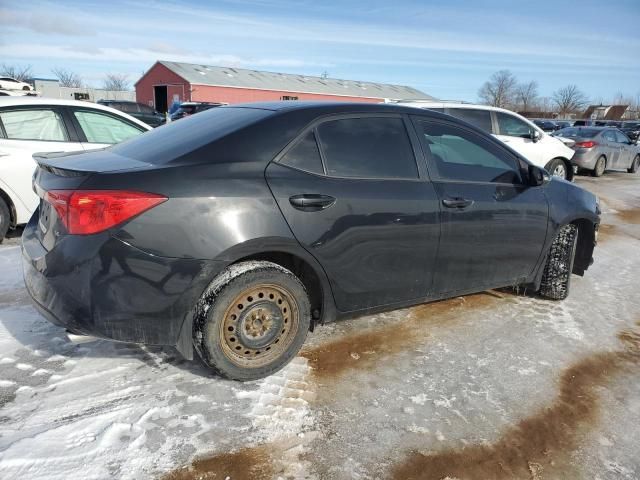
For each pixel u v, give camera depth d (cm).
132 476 209
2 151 501
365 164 304
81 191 234
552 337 368
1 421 236
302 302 285
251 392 272
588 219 432
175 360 298
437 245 328
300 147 283
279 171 271
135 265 236
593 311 424
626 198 1113
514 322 389
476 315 398
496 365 321
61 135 548
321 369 302
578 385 306
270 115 290
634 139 2548
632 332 388
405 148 325
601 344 363
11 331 321
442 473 225
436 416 264
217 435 237
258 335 275
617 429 265
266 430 243
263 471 218
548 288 428
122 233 233
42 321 336
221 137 271
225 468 218
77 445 224
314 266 281
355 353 325
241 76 4347
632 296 472
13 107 521
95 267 234
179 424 242
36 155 301
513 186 376
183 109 1989
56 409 247
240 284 260
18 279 411
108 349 305
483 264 362
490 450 242
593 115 6806
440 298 351
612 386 308
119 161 268
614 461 241
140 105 2127
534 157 1027
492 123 980
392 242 306
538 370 319
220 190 250
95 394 261
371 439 243
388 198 303
